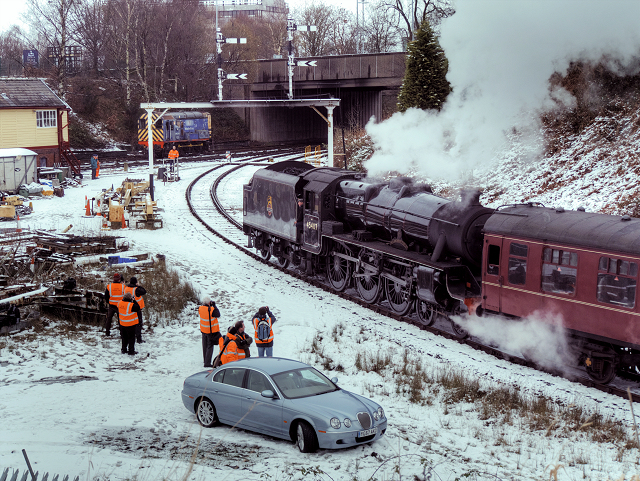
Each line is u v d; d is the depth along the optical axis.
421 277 17.50
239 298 20.86
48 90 46.56
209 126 65.38
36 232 28.16
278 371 10.85
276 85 65.31
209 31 76.00
